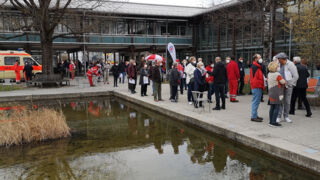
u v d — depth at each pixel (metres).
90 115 10.29
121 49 37.69
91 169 5.21
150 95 13.80
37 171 5.14
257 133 6.32
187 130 8.02
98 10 24.09
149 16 32.91
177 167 5.27
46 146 6.66
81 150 6.32
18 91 15.80
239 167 5.22
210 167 5.25
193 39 35.81
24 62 22.38
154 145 6.66
